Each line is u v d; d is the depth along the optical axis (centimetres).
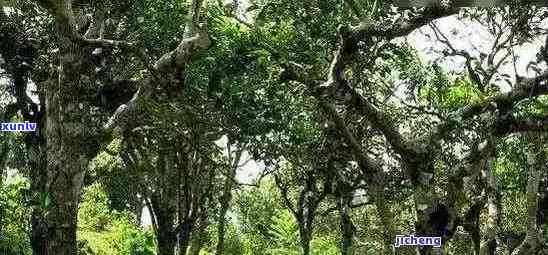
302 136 1266
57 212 1051
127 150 1773
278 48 1106
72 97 1051
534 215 1329
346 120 1327
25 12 1475
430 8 992
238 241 3012
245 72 1108
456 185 1083
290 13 1134
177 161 1728
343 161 1458
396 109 1359
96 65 1266
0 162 1652
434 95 1345
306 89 1131
